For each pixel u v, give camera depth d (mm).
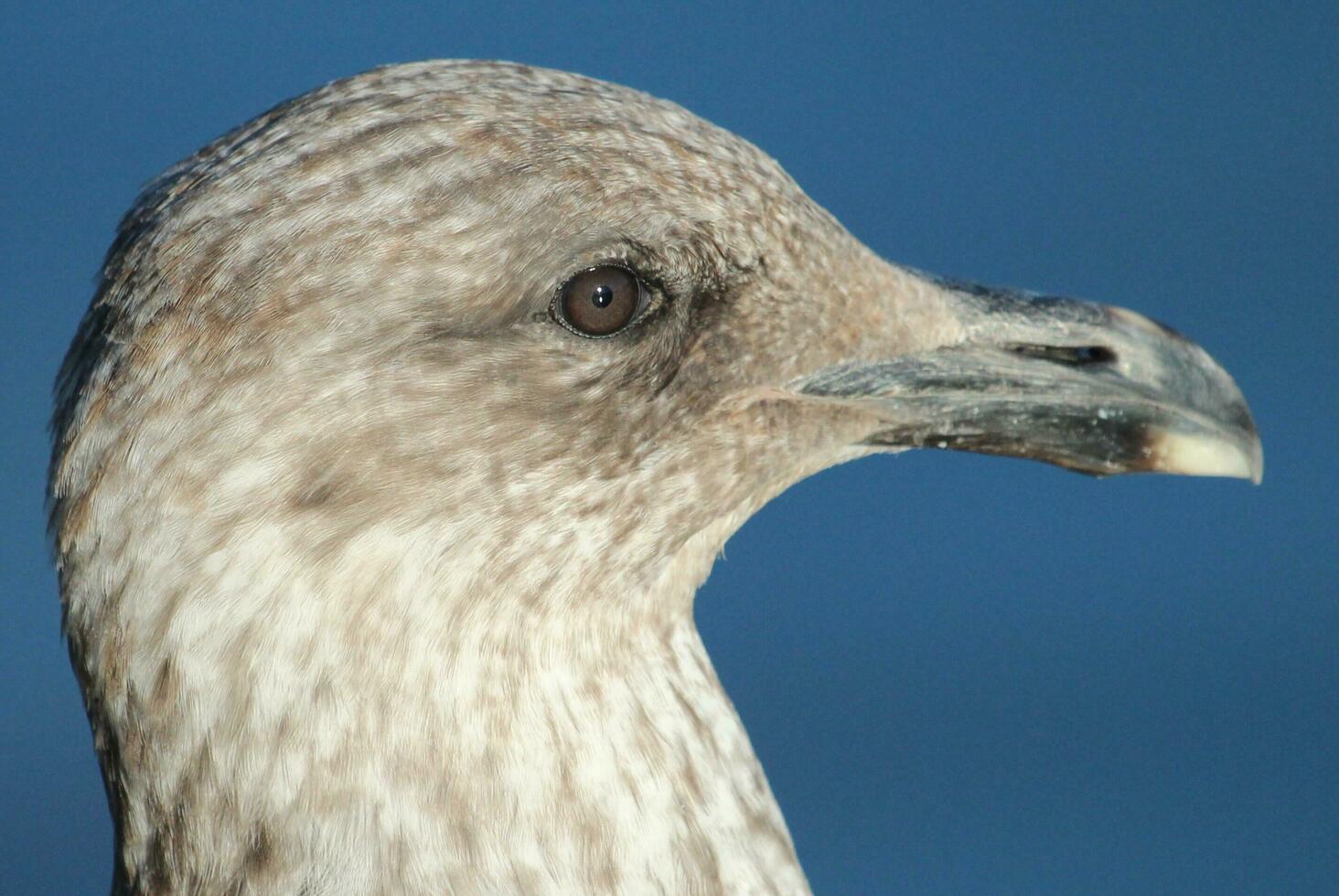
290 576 2602
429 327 2605
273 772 2604
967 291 2650
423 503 2607
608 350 2615
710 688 2635
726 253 2623
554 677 2615
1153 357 2646
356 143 2607
